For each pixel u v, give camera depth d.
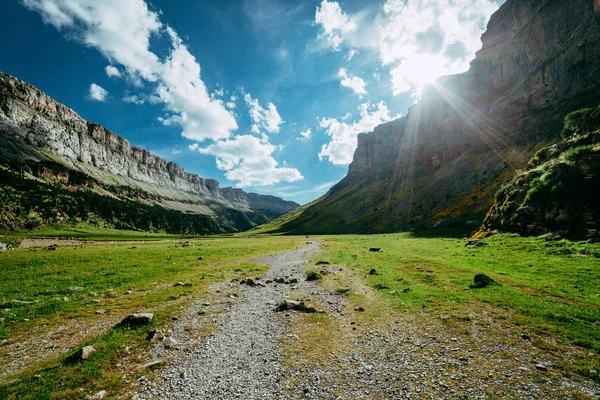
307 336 15.90
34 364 12.84
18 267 36.19
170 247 64.62
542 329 14.75
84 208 193.12
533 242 36.75
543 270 26.00
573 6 152.25
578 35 144.12
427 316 17.73
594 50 134.62
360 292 24.28
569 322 15.21
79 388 10.91
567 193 37.59
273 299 23.39
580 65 139.50
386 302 21.09
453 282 24.72
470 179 158.50
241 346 14.84
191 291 25.38
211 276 31.70
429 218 138.62
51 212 160.38
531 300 18.55
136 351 14.15
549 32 163.25
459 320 16.67
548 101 151.88
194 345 14.98
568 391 9.84
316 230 199.25
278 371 12.27
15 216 132.88
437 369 11.81
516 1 192.38
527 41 177.12
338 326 17.22
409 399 9.93
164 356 13.74
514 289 21.03
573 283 21.94
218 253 54.12
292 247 72.94
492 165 154.25
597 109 61.75
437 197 165.38
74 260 41.41
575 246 31.12
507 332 14.73
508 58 193.00
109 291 24.86
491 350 13.06
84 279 29.62
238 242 98.44
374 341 14.89
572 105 133.75
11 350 14.31
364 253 51.16
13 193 167.38
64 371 12.03
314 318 18.69
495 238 44.34
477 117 199.25
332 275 31.89
